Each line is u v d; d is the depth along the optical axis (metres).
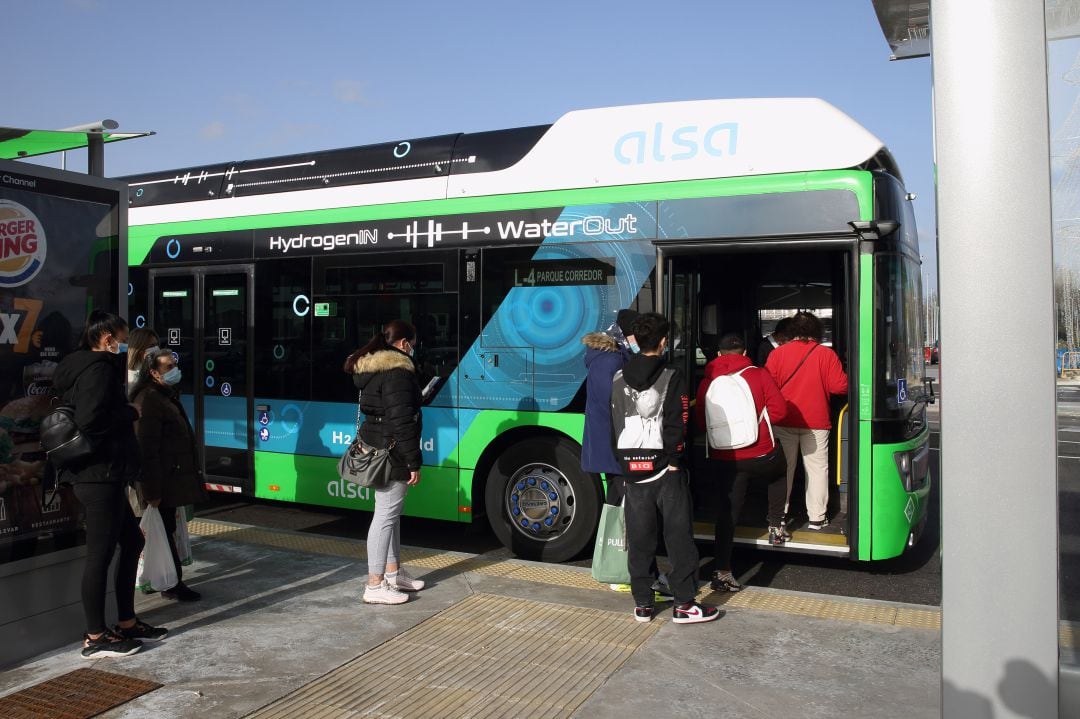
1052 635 2.57
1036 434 2.57
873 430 5.86
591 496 6.52
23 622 4.62
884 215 5.89
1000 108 2.61
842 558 7.06
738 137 6.31
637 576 5.20
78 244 4.96
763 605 5.53
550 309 6.66
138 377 5.51
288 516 8.72
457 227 7.05
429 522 8.53
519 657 4.66
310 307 7.77
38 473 4.71
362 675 4.41
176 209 8.64
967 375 2.63
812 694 4.17
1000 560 2.60
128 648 4.65
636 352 5.83
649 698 4.14
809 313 6.57
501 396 6.81
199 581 6.06
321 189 7.83
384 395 5.42
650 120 6.63
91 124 5.00
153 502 5.36
